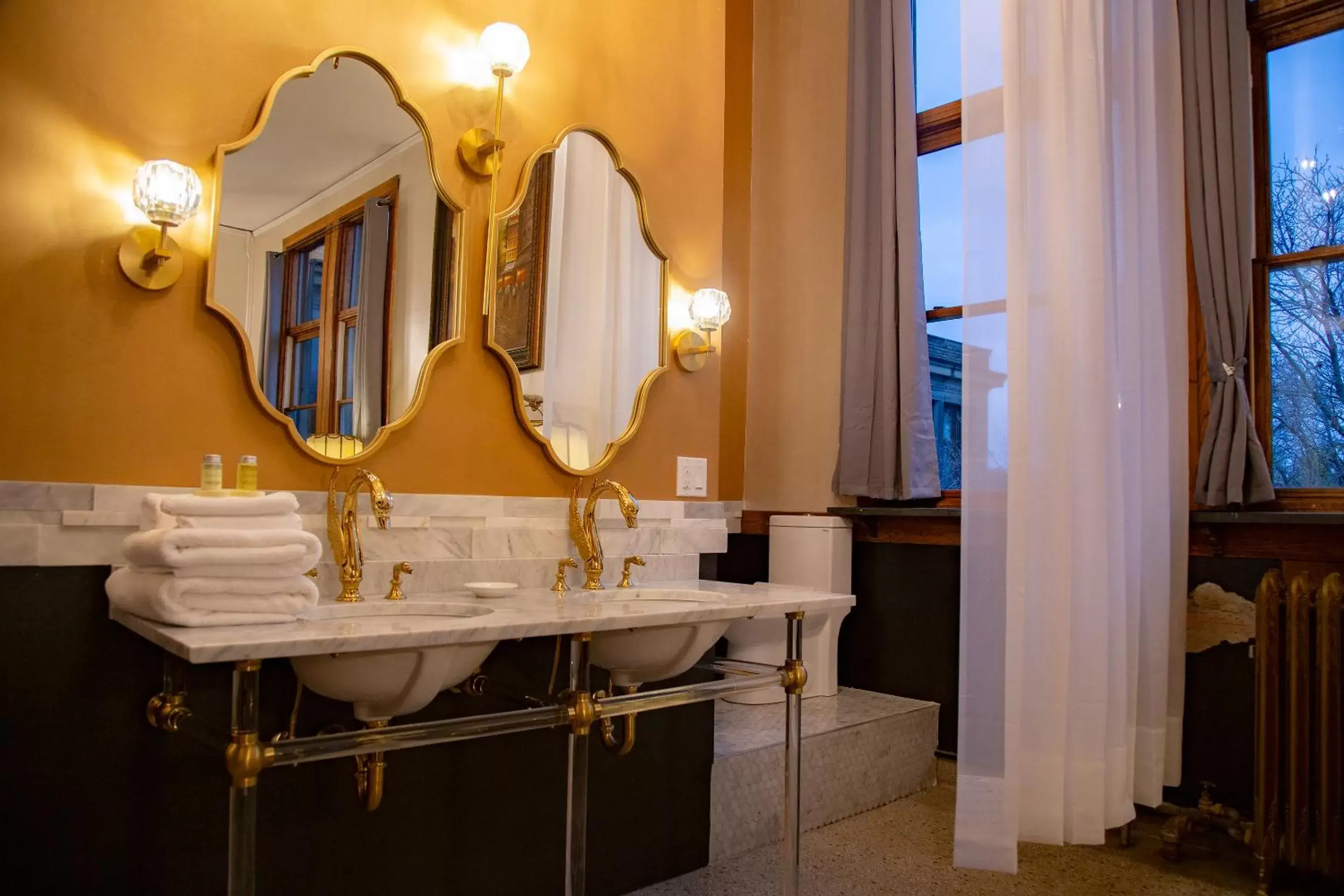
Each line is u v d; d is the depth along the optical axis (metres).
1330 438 2.68
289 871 1.66
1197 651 2.75
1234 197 2.73
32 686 1.42
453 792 1.91
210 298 1.60
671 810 2.35
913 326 3.38
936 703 3.30
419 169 1.92
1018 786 2.23
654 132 2.46
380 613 1.70
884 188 3.47
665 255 2.45
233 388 1.64
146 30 1.56
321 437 1.74
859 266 3.54
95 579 1.48
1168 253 2.78
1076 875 2.42
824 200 3.84
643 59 2.44
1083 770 2.35
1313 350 2.73
